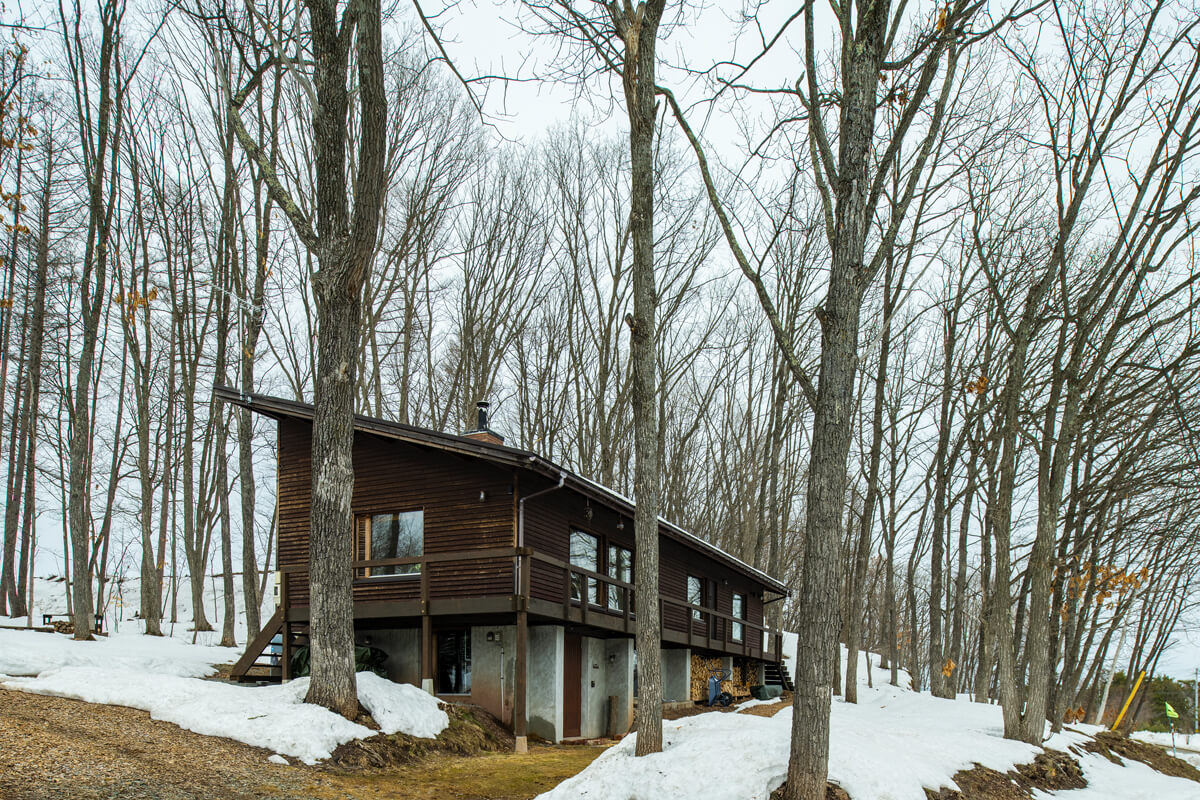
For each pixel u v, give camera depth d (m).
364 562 15.29
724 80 11.52
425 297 31.14
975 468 25.52
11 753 7.91
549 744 14.99
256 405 16.70
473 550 14.63
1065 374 15.03
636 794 8.95
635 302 10.67
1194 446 15.70
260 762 9.55
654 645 10.21
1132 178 14.42
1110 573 18.83
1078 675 23.39
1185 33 13.07
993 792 10.75
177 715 10.70
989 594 23.41
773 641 30.91
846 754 9.48
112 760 8.39
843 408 8.71
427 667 14.72
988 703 22.06
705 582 24.17
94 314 18.09
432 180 28.70
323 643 11.55
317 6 11.87
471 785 10.22
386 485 16.58
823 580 8.49
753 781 8.63
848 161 8.85
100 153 17.98
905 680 33.56
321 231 12.02
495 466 15.59
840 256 8.84
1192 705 52.62
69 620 24.69
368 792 9.27
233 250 22.98
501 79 13.09
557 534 16.58
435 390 35.22
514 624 15.80
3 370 24.75
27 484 25.95
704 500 44.88
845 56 9.63
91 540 29.80
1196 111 13.29
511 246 32.19
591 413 36.31
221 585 39.97
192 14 14.10
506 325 32.91
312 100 11.67
